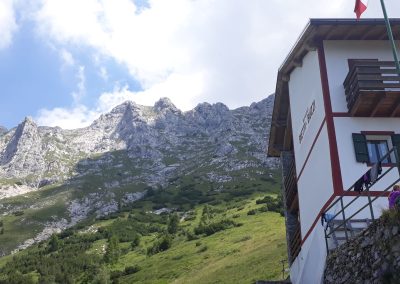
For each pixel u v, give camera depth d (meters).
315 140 24.77
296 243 29.30
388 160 22.55
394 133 22.91
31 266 128.75
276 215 113.62
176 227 138.75
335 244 19.89
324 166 23.22
